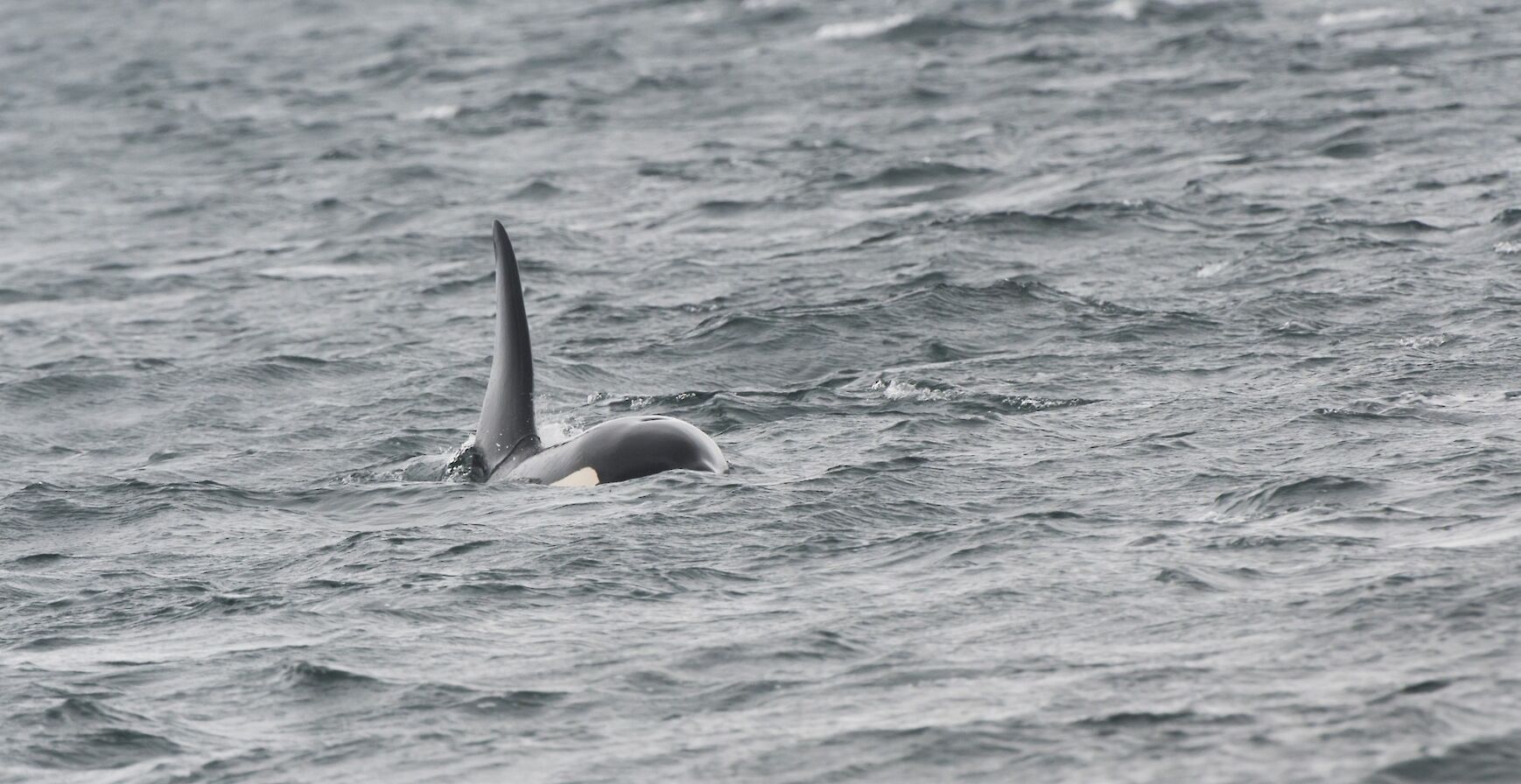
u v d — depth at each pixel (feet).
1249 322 236.63
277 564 156.35
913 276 285.84
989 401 204.23
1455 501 143.33
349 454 209.56
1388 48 519.19
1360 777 89.45
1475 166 341.21
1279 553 131.95
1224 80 492.95
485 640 126.21
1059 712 102.01
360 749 106.01
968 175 388.37
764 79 587.27
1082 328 241.76
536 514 161.48
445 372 252.01
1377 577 122.21
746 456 183.42
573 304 289.33
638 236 354.33
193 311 314.96
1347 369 204.44
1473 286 245.04
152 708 116.06
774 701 108.99
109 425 236.43
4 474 209.56
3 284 351.05
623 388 232.12
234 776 103.14
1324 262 270.26
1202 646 111.96
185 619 139.54
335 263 354.54
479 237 366.63
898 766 96.68
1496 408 179.52
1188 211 320.50
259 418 234.79
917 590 131.03
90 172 513.04
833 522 152.87
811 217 358.23
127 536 172.45
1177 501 152.87
